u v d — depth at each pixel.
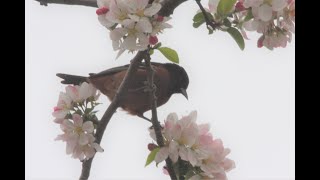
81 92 7.12
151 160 6.41
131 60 6.95
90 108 7.14
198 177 6.46
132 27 5.87
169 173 6.52
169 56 6.39
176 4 6.26
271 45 6.59
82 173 7.20
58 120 7.03
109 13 5.87
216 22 6.62
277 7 6.15
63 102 7.11
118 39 5.91
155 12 5.85
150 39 5.91
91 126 6.85
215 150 6.55
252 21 6.43
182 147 6.35
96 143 6.87
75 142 6.83
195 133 6.37
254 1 6.21
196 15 6.90
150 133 6.46
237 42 6.67
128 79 7.11
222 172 6.50
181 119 6.44
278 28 6.53
